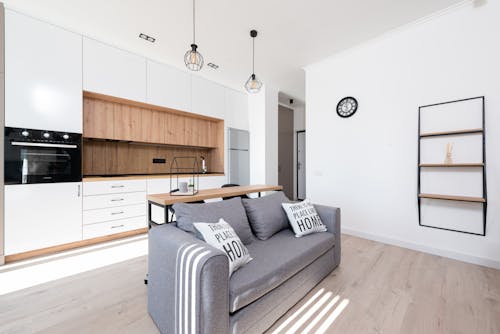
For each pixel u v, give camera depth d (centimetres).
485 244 222
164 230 145
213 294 102
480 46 222
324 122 349
